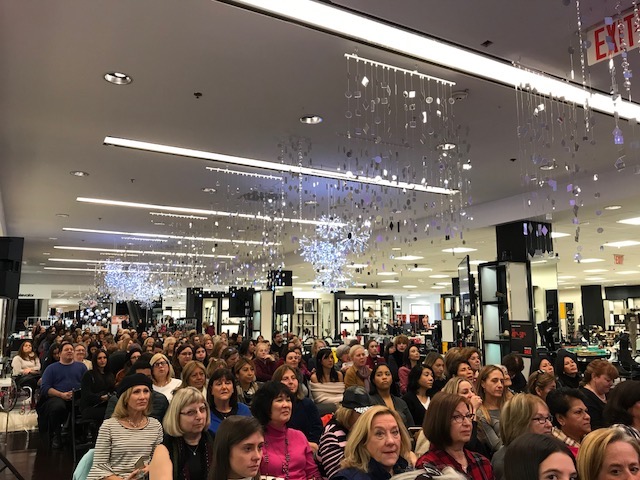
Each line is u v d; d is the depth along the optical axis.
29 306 29.81
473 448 3.56
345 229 12.30
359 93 5.09
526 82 5.62
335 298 27.52
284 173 9.19
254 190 10.45
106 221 13.88
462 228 11.29
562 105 6.20
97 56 5.08
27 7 4.27
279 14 4.36
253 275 18.91
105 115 6.56
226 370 4.17
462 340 12.09
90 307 28.16
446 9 4.30
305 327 28.27
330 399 6.09
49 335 13.78
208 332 20.14
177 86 5.74
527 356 9.78
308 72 5.41
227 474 2.29
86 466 3.76
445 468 2.22
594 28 4.59
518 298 10.71
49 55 5.06
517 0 4.18
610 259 17.95
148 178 9.54
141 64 5.24
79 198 11.18
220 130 7.09
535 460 1.65
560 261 18.44
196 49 4.95
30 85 5.71
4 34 4.68
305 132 7.15
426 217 12.76
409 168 8.73
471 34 4.68
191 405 3.04
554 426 3.65
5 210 12.41
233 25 4.54
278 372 4.74
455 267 20.41
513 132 7.11
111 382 7.03
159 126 6.95
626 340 11.26
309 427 4.63
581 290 31.33
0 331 14.99
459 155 7.84
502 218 11.16
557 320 11.08
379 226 13.45
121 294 24.64
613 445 2.05
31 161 8.47
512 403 3.15
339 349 8.80
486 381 4.45
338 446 3.47
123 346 11.02
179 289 24.75
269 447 3.44
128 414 3.92
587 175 9.40
